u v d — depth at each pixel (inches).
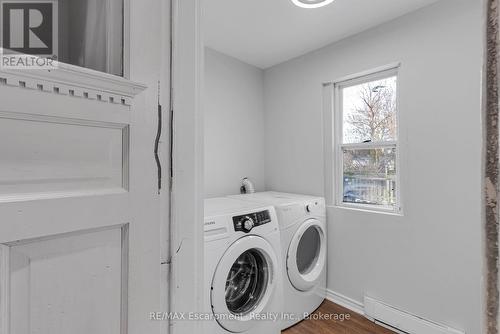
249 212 66.6
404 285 75.0
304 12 73.2
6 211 18.2
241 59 105.3
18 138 18.6
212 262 57.0
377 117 85.6
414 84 72.8
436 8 68.6
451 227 66.9
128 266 24.6
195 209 30.9
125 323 24.4
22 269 19.0
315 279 85.0
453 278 66.7
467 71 64.1
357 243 85.4
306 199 87.7
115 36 25.1
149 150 26.3
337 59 90.0
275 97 111.3
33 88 19.0
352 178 91.6
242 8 71.4
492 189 10.9
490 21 11.0
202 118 31.9
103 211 22.9
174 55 28.8
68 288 21.2
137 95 25.3
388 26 77.6
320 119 95.5
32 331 19.4
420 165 72.0
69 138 21.0
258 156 114.0
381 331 76.0
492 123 10.8
